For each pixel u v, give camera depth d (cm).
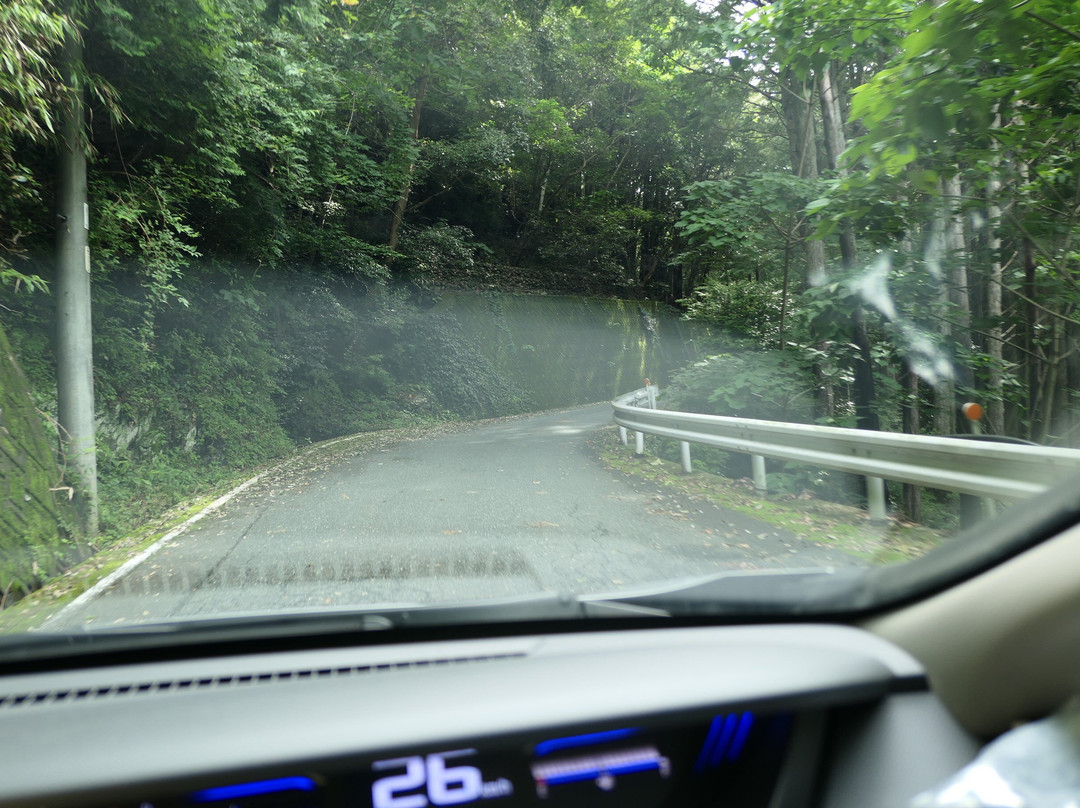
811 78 1093
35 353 1027
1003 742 181
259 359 1783
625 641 246
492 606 250
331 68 1670
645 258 4309
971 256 1211
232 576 577
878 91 607
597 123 3697
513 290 3341
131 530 909
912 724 216
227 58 1171
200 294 1571
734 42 1134
